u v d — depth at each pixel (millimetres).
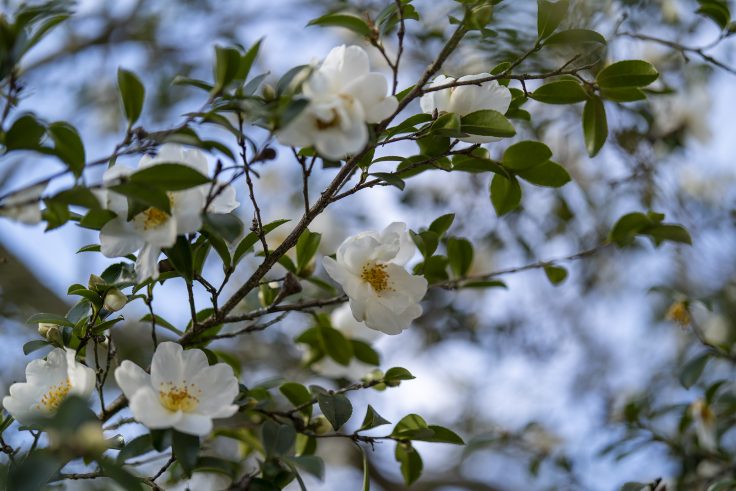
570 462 2092
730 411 2018
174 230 1517
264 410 1669
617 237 1854
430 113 1626
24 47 1517
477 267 2270
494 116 1602
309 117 1498
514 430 2203
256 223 1604
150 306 1620
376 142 1574
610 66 1653
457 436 1665
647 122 2141
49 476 1490
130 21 2781
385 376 1683
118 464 1552
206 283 1596
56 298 2451
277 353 2268
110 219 1536
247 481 1604
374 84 1518
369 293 1597
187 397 1535
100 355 1971
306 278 1722
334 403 1644
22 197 1488
